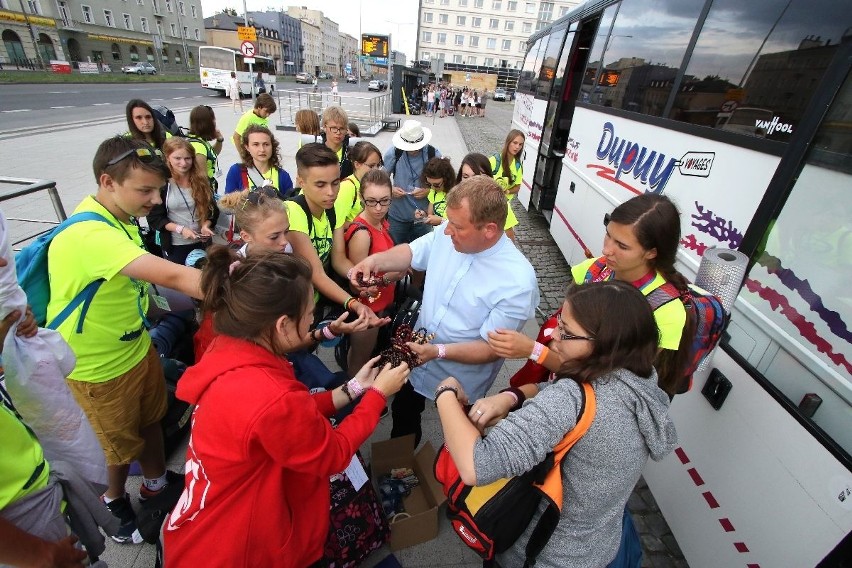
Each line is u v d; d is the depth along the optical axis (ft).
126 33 170.81
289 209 7.77
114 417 6.37
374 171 8.75
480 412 4.71
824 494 4.79
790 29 7.09
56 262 5.55
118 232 5.67
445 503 7.54
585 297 4.00
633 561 5.42
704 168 8.90
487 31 222.28
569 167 19.74
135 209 6.03
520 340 5.50
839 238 5.19
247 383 3.80
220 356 4.05
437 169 12.67
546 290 18.08
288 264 4.09
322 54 415.64
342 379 7.41
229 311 3.95
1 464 3.80
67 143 34.32
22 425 4.10
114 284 5.92
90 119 48.83
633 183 12.44
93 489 5.36
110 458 6.58
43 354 4.64
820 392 5.20
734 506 6.07
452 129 65.92
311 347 8.85
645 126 12.09
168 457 8.72
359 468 6.41
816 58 6.44
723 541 6.23
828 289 5.22
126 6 168.76
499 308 6.09
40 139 35.24
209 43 237.25
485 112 107.14
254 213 6.51
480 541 4.64
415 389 7.43
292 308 4.04
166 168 6.09
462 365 6.78
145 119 15.46
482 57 227.61
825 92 5.71
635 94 13.11
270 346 4.18
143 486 7.70
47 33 139.64
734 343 6.52
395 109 80.84
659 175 10.87
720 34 9.13
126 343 6.28
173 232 12.39
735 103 8.23
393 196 13.73
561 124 24.07
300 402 3.91
